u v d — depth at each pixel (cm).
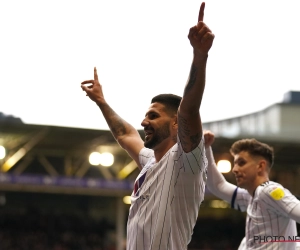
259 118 1698
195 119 303
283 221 458
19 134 1698
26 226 2198
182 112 303
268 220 460
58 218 2259
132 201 342
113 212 2264
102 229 2234
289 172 1811
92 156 1791
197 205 332
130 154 422
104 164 1777
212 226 2236
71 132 1692
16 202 2280
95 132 1698
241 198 516
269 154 484
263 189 459
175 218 320
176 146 326
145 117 347
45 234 2181
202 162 319
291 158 1816
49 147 1895
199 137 309
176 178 321
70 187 1761
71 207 2319
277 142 1727
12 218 2206
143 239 324
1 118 1576
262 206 462
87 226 2245
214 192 528
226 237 2214
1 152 1708
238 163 486
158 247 315
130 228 337
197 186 323
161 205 320
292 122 1747
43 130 1658
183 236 326
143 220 327
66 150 1922
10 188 1717
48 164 1936
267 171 486
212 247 2148
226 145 1650
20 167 1933
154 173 334
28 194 2298
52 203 2314
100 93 445
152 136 339
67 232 2219
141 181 340
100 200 2309
